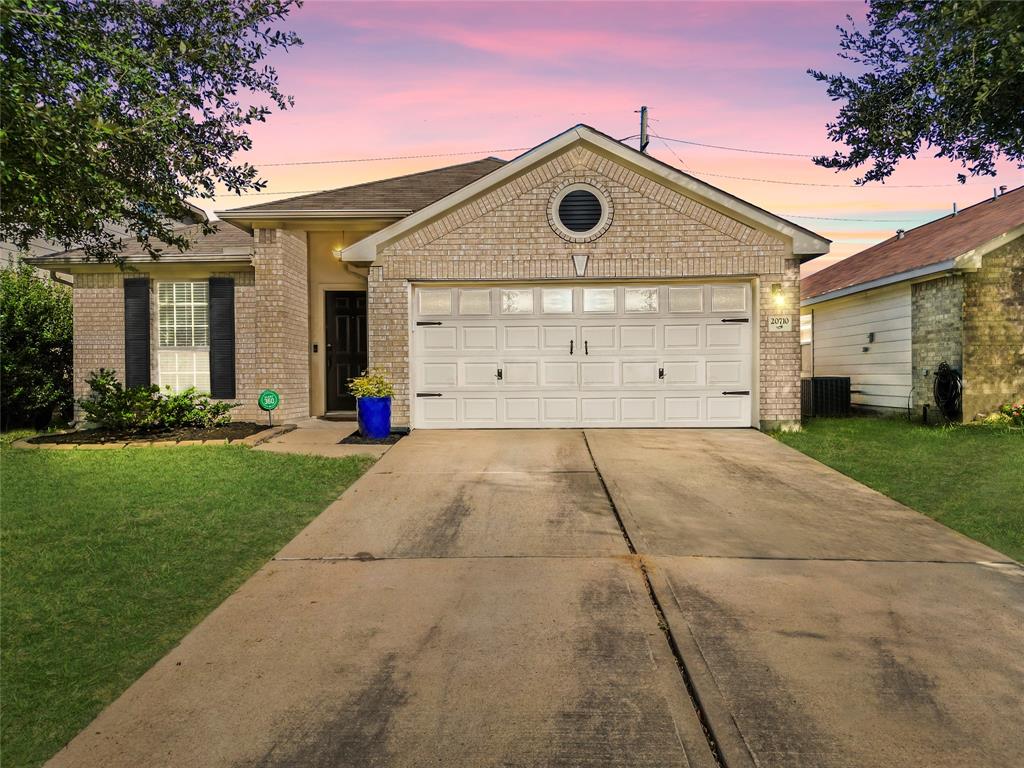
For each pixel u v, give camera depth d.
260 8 6.49
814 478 7.32
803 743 2.69
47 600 4.09
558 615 3.88
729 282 10.47
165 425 10.30
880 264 15.81
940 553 4.95
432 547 5.09
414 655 3.42
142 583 4.38
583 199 10.38
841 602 4.05
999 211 14.42
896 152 5.61
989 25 4.30
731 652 3.42
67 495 6.45
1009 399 11.79
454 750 2.66
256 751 2.66
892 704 2.96
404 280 10.41
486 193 10.41
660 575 4.48
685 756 2.63
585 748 2.68
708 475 7.45
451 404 10.59
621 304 10.52
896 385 13.88
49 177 5.08
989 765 2.55
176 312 11.73
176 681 3.17
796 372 10.28
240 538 5.31
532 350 10.56
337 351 12.91
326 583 4.38
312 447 9.07
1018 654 3.41
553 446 9.09
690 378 10.52
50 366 12.43
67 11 5.40
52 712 2.94
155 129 5.90
